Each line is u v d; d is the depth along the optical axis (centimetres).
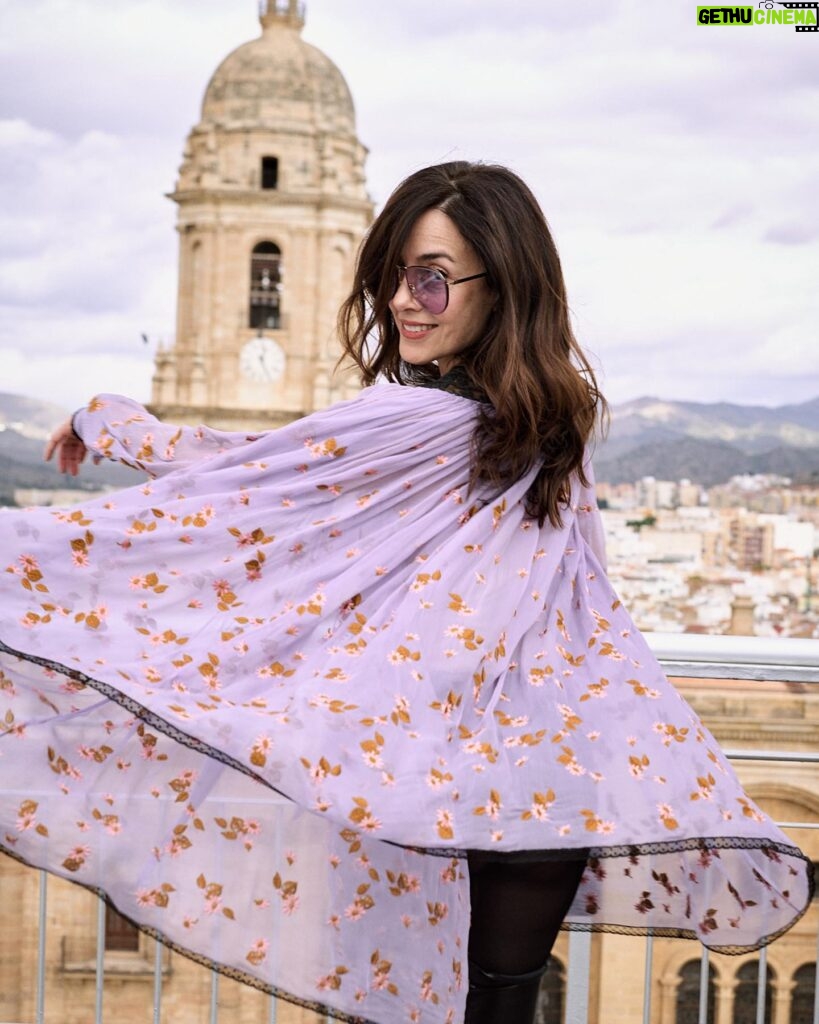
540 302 170
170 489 168
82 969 1572
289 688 156
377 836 144
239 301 5462
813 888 171
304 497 168
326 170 5497
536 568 168
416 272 170
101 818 161
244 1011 1434
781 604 6125
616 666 167
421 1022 163
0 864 1468
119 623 160
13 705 164
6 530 162
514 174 175
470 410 170
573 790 153
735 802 159
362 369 191
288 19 5697
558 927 172
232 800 165
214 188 5434
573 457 171
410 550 164
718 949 183
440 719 154
